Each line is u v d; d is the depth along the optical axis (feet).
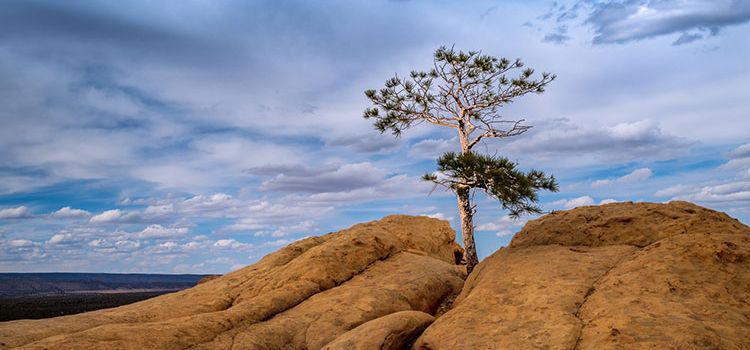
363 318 48.11
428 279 58.80
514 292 38.99
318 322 47.42
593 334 29.99
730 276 32.60
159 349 38.40
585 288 36.32
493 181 56.49
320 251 63.16
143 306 57.21
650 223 44.96
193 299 58.70
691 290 31.86
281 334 45.14
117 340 38.42
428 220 88.28
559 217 51.75
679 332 27.35
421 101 74.23
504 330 33.63
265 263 70.03
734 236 37.19
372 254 66.28
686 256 35.24
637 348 27.17
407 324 40.01
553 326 31.96
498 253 50.65
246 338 42.78
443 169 57.31
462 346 33.35
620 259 40.27
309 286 57.00
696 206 46.68
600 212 50.19
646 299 31.81
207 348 40.42
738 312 29.17
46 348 36.24
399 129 76.69
